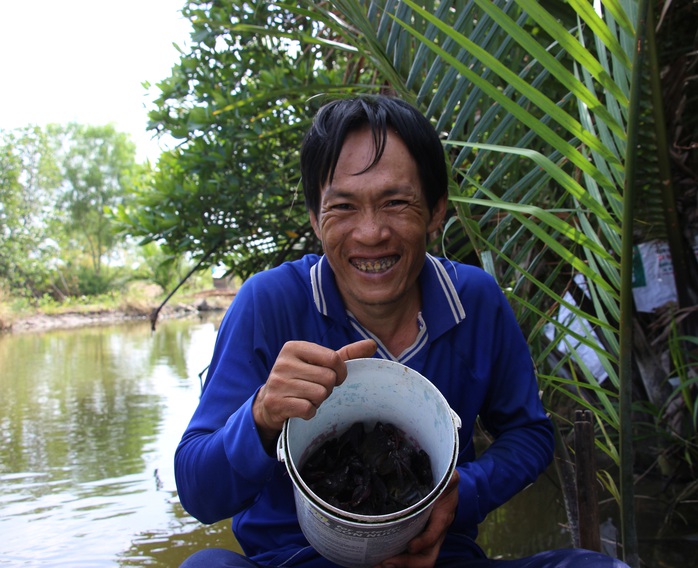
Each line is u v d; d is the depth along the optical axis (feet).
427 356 5.24
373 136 4.61
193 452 4.58
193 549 8.90
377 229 4.64
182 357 30.91
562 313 10.55
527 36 4.57
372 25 6.75
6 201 73.87
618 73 5.13
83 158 106.73
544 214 5.12
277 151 13.28
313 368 4.03
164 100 13.61
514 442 5.29
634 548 5.42
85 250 105.09
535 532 8.89
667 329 9.53
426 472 4.40
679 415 9.71
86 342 41.55
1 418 17.30
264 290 5.23
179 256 15.07
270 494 5.15
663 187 8.25
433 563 4.44
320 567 4.85
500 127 6.23
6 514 10.14
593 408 5.90
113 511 10.28
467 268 5.64
